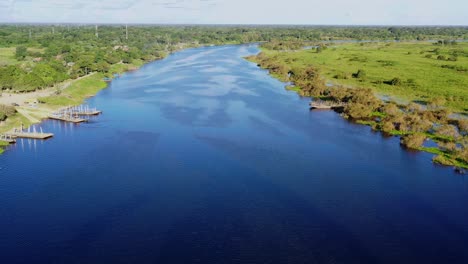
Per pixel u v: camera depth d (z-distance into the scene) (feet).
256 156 233.14
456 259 143.33
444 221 168.14
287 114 326.24
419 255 145.18
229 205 176.76
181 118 308.60
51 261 139.03
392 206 179.52
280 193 188.75
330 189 194.08
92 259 140.05
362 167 220.84
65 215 167.32
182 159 226.99
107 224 161.17
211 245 148.36
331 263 139.85
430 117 302.04
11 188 191.01
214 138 262.67
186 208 173.58
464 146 244.42
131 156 231.09
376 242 152.46
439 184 202.08
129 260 139.54
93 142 255.29
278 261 140.05
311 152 241.76
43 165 218.18
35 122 297.53
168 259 140.15
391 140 265.75
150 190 189.47
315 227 161.27
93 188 191.01
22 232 155.33
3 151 239.09
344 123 304.50
